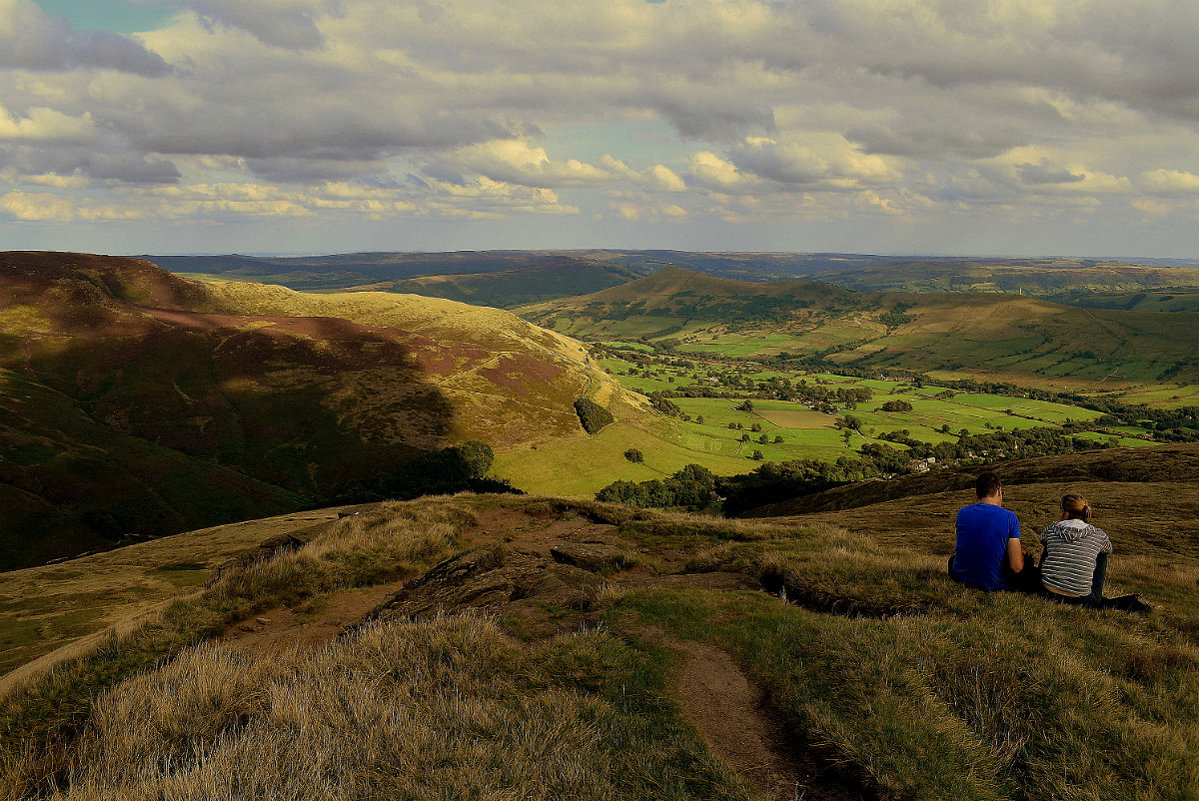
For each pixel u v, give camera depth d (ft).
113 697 24.06
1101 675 21.68
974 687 21.42
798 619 27.84
